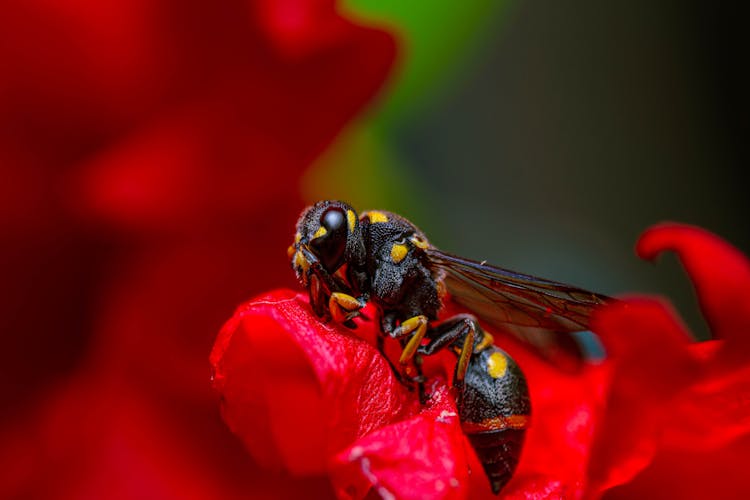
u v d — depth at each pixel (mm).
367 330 115
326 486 115
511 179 181
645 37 193
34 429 122
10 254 123
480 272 118
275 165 123
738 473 110
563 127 186
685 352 107
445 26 128
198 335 123
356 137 128
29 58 120
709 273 112
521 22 186
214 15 120
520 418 113
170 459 121
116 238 123
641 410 107
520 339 118
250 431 111
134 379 123
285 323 107
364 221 116
